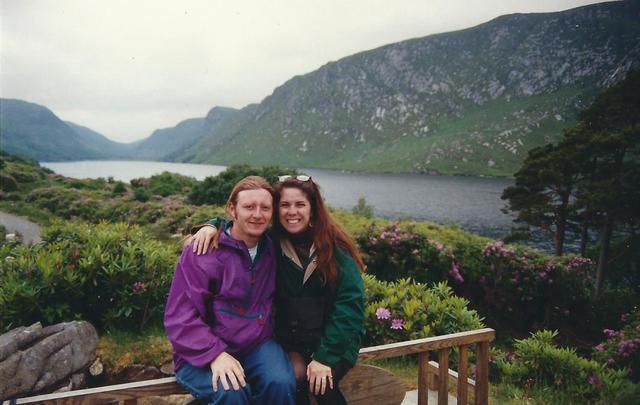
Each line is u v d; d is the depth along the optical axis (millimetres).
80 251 5309
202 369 2205
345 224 11539
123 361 4539
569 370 5555
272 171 23875
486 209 72875
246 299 2361
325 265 2479
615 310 11719
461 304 6262
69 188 35406
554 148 24641
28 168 44469
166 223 13859
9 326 4473
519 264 10992
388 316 5930
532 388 5555
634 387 5230
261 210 2344
